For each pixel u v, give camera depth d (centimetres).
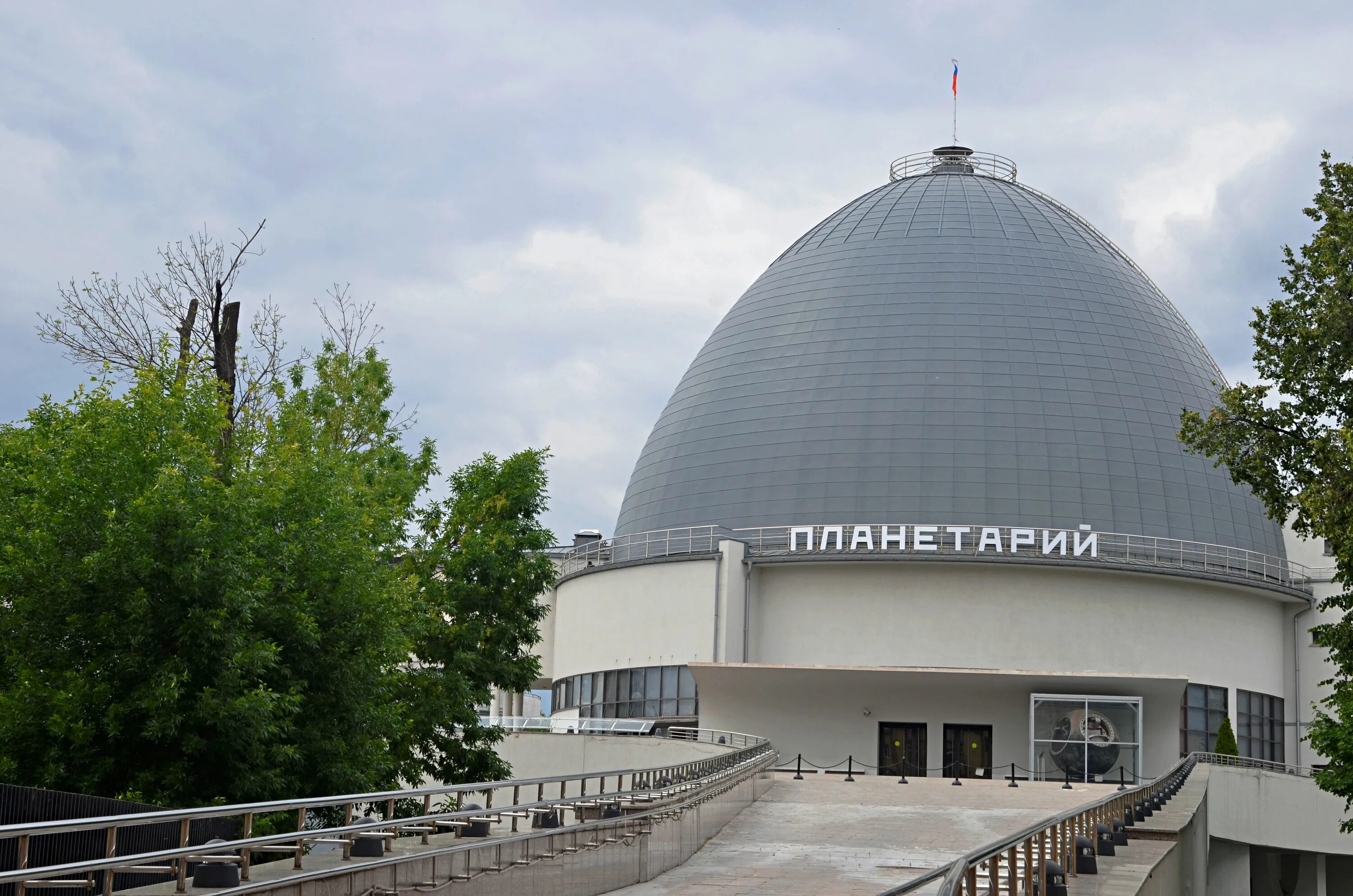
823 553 5306
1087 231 6575
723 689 5162
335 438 3572
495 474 3728
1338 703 2891
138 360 3266
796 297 6262
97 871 1312
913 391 5709
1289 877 4997
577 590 5956
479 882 1667
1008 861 1389
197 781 2309
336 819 2605
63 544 2306
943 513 5438
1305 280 2877
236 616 2361
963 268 6088
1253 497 5853
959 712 5106
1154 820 2677
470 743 3619
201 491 2316
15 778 2209
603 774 2200
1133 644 5222
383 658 2773
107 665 2262
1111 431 5625
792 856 2450
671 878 2195
